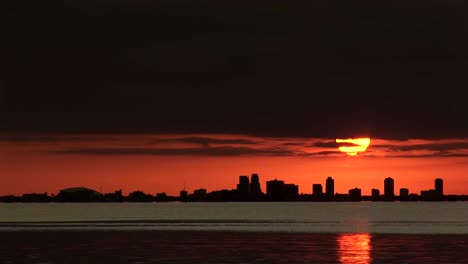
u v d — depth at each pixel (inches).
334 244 5059.1
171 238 5880.9
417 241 5339.6
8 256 4210.1
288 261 3885.3
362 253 4308.6
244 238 5831.7
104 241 5506.9
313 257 4087.1
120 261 3919.8
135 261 3914.9
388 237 5880.9
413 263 3774.6
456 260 3905.0
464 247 4736.7
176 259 4010.8
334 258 4028.1
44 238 5954.7
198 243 5226.4
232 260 3951.8
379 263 3782.0
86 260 3981.3
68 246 4970.5
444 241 5324.8
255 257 4097.0
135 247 4842.5
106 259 4025.6
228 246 4901.6
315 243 5172.2
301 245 4965.6
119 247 4854.8
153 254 4296.3
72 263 3838.6
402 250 4505.4
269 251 4471.0
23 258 4097.0
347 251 4443.9
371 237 5890.8
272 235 6279.5
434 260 3905.0
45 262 3892.7
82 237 6087.6
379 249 4584.2
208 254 4284.0
